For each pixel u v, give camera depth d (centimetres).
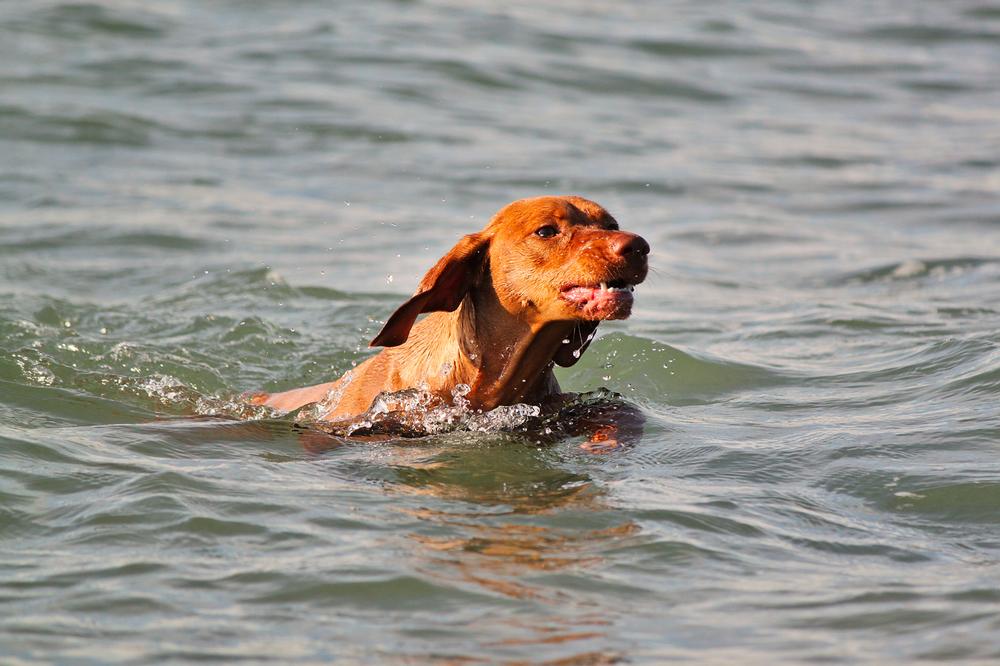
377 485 902
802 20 3544
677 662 634
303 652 639
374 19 3184
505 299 1038
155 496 844
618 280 992
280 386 1298
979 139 2580
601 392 1147
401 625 670
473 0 3438
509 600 704
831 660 636
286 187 2091
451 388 1079
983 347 1263
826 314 1513
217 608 687
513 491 894
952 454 973
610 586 725
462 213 1986
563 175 2211
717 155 2417
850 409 1127
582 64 2950
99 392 1187
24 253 1719
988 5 3806
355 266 1727
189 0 3275
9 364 1225
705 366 1268
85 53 2761
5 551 759
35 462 913
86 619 670
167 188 2053
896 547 800
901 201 2159
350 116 2473
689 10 3544
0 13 2983
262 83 2642
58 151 2202
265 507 839
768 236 1952
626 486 904
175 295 1582
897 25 3541
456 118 2523
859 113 2756
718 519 835
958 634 663
